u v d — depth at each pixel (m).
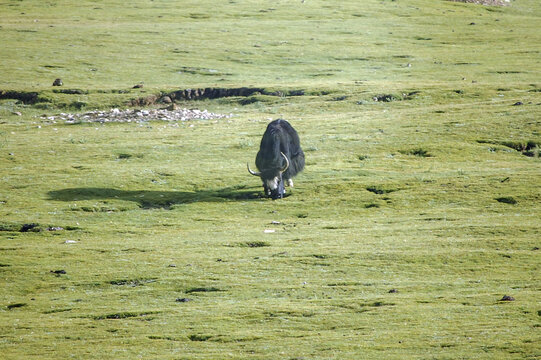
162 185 118.44
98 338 60.09
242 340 57.94
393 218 97.94
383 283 71.75
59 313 67.75
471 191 107.25
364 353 53.34
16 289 75.44
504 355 51.22
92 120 175.75
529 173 115.12
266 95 199.12
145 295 71.88
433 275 74.00
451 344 53.97
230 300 69.06
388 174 119.25
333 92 197.62
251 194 113.25
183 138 152.00
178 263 81.56
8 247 89.56
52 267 81.81
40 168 130.12
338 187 113.06
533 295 64.88
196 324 62.28
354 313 63.09
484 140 139.12
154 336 59.78
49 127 170.50
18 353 57.16
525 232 86.81
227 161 132.75
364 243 86.06
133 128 166.12
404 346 54.25
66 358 55.66
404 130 149.12
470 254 79.31
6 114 186.88
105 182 120.00
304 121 164.75
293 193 112.06
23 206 108.31
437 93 189.62
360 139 143.62
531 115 155.00
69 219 102.88
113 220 102.69
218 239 91.06
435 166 124.38
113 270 80.19
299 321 61.78
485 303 63.44
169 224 100.25
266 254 83.62
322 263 79.25
